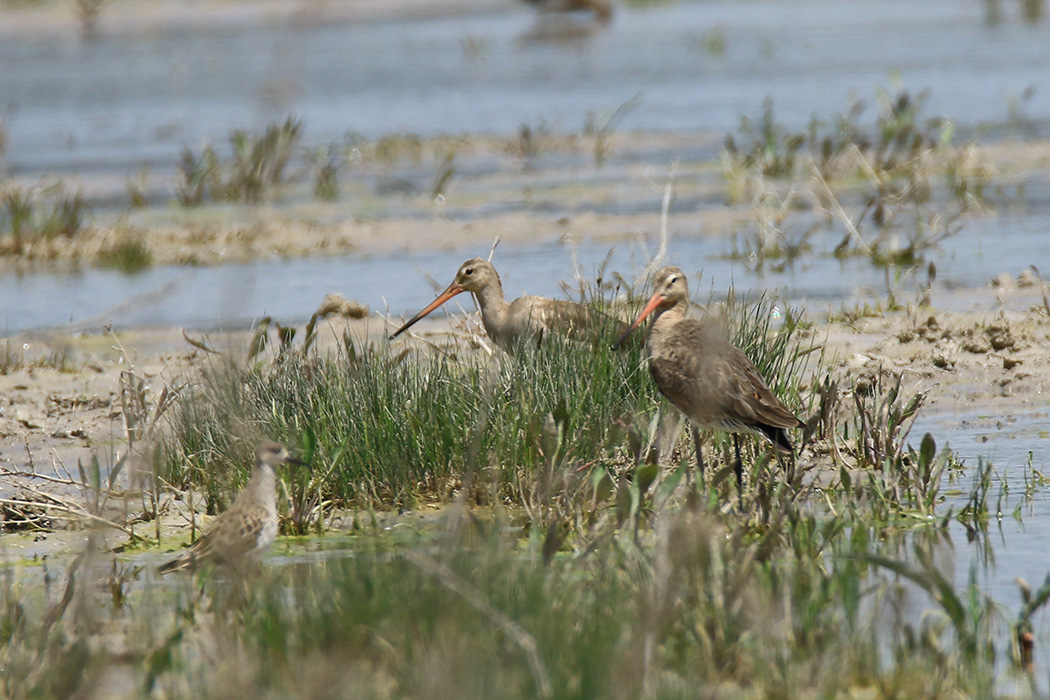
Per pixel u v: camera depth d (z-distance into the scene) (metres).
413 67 51.25
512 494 11.43
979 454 12.34
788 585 8.66
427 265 21.64
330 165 28.95
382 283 20.47
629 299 13.91
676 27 65.06
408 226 24.81
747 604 8.16
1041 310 16.78
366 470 11.68
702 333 11.38
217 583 9.64
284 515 11.13
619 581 8.65
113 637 8.66
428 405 12.07
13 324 18.80
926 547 10.10
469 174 30.52
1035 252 20.91
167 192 28.95
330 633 7.79
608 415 11.84
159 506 11.51
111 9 65.38
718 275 20.16
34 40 61.56
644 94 42.53
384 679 7.59
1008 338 15.54
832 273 20.12
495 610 7.70
